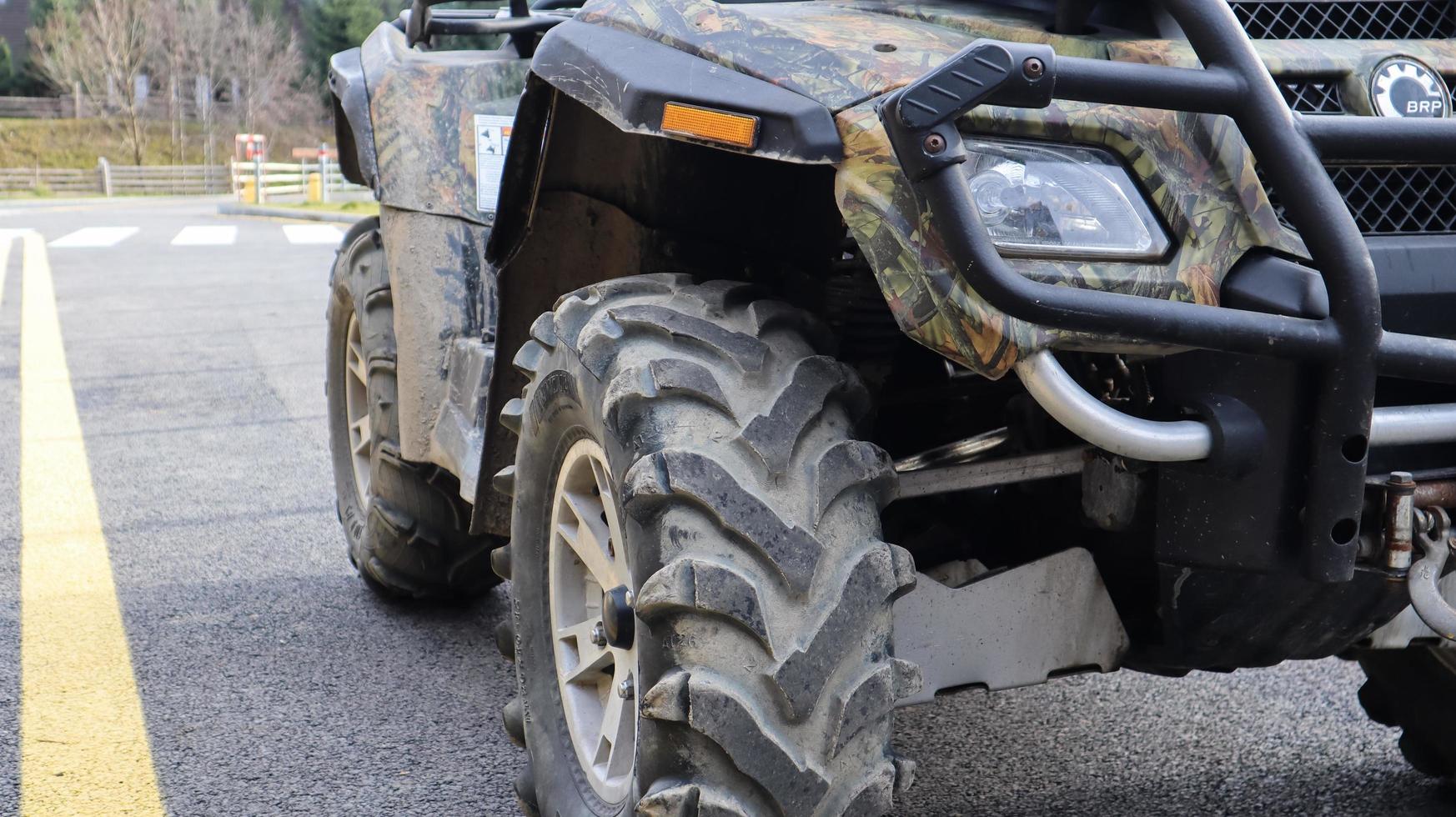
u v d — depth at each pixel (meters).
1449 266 1.70
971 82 1.38
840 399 1.64
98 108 51.84
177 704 2.85
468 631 3.36
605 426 1.66
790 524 1.51
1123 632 1.96
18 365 7.24
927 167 1.40
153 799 2.39
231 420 5.93
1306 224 1.47
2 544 4.05
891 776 1.55
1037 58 1.38
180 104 50.38
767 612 1.49
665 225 2.04
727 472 1.52
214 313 9.38
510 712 2.22
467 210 2.78
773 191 1.97
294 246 15.05
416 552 3.29
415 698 2.91
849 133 1.52
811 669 1.49
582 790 1.97
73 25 53.75
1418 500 1.63
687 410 1.58
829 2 2.07
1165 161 1.58
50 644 3.20
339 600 3.59
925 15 1.86
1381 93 1.78
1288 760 2.59
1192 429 1.51
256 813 2.35
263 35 50.41
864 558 1.53
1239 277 1.54
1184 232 1.55
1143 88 1.45
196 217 21.95
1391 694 2.40
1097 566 2.01
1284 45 1.84
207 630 3.32
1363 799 2.42
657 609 1.51
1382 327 1.58
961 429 2.38
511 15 3.04
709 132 1.60
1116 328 1.41
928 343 1.47
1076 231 1.53
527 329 2.22
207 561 3.91
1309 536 1.50
